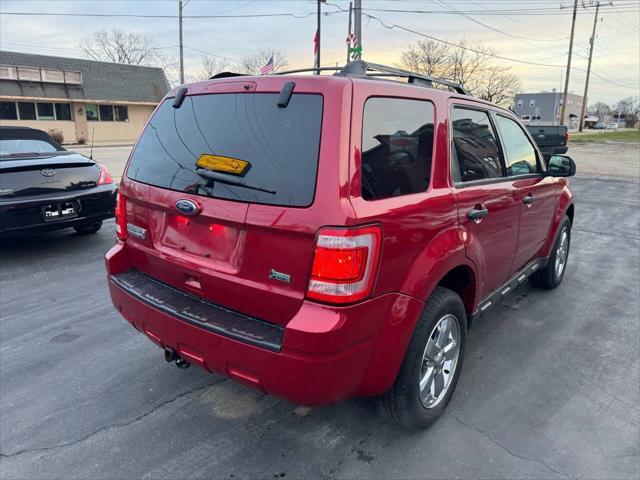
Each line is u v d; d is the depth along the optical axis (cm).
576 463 254
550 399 312
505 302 473
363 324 216
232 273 235
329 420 290
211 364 237
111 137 3944
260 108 235
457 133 293
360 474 247
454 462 256
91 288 505
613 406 304
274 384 216
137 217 290
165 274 277
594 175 1581
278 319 224
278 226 213
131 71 4125
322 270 205
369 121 225
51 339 391
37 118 3581
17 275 544
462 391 320
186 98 275
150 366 351
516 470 250
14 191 551
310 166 212
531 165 404
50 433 278
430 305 258
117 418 292
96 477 245
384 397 260
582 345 385
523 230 376
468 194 286
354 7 1875
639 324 424
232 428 283
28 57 3722
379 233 216
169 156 269
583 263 605
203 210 239
